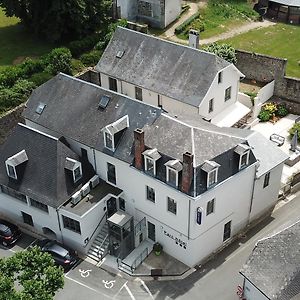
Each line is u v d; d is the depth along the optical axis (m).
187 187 46.00
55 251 51.12
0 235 53.69
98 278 50.38
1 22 87.62
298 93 70.06
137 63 66.56
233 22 88.38
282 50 81.12
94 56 76.12
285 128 67.75
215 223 50.12
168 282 49.66
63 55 71.88
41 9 78.69
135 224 53.03
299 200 57.59
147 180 49.22
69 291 49.28
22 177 53.34
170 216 49.31
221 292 48.38
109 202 53.16
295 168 61.28
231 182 48.94
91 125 53.94
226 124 64.75
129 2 85.62
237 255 51.75
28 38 82.62
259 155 52.41
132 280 50.06
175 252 51.41
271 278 41.50
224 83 63.75
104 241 52.94
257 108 68.75
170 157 47.41
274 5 88.88
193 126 49.12
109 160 52.03
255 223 55.06
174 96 62.47
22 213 55.53
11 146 54.84
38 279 39.75
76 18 77.19
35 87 69.12
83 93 56.19
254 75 74.06
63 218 51.75
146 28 81.88
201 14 89.62
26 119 58.41
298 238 42.06
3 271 40.41
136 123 51.62
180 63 63.56
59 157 52.41
